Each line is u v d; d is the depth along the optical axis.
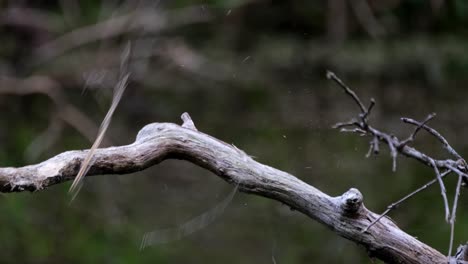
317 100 7.69
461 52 8.35
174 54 7.84
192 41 8.41
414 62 8.20
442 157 5.25
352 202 1.87
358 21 8.88
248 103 7.89
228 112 7.82
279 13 8.87
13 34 8.31
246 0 8.39
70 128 7.79
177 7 8.12
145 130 1.94
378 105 7.69
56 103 7.75
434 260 1.91
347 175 6.24
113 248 6.25
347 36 8.82
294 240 5.98
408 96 7.91
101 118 7.66
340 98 7.64
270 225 6.13
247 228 6.12
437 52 8.32
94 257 6.21
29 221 6.54
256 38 8.67
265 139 7.06
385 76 8.09
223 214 6.34
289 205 1.95
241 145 6.98
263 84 8.07
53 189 6.86
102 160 1.83
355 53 8.39
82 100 7.80
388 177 6.26
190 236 6.18
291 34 8.84
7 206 6.51
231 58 8.37
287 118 7.43
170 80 8.04
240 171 1.93
